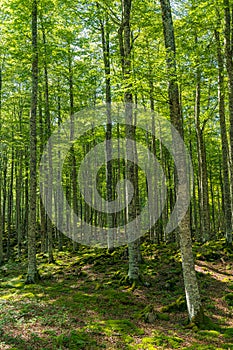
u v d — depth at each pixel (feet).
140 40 58.29
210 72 43.42
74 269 49.57
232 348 21.21
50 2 46.83
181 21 41.86
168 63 29.25
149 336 23.68
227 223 49.93
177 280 38.63
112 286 37.96
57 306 30.66
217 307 30.19
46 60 51.37
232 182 43.86
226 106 61.05
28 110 72.64
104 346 21.53
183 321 26.96
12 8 44.80
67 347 21.15
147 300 32.86
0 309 29.40
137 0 47.70
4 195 83.46
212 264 44.68
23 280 44.78
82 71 64.34
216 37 44.98
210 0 37.93
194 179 83.15
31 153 44.37
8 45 50.08
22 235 97.60
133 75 30.81
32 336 22.65
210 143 82.99
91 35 62.49
